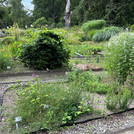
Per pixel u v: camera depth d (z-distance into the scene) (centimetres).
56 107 221
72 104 234
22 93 254
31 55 469
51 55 476
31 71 459
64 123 209
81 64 542
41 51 457
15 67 483
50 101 235
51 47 470
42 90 254
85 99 251
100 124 218
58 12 2638
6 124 207
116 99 251
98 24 1228
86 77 380
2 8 1814
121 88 302
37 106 225
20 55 466
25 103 234
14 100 274
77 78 355
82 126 211
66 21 1641
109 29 1048
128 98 255
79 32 1264
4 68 455
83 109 231
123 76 351
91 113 238
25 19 1822
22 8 1955
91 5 1644
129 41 378
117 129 209
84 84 336
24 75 447
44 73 470
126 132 204
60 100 230
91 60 623
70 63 559
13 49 569
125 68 345
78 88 263
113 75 369
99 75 417
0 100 271
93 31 1121
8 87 319
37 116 217
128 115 245
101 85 340
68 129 203
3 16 1834
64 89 264
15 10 1912
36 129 193
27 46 459
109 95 265
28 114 214
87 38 1141
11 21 1917
